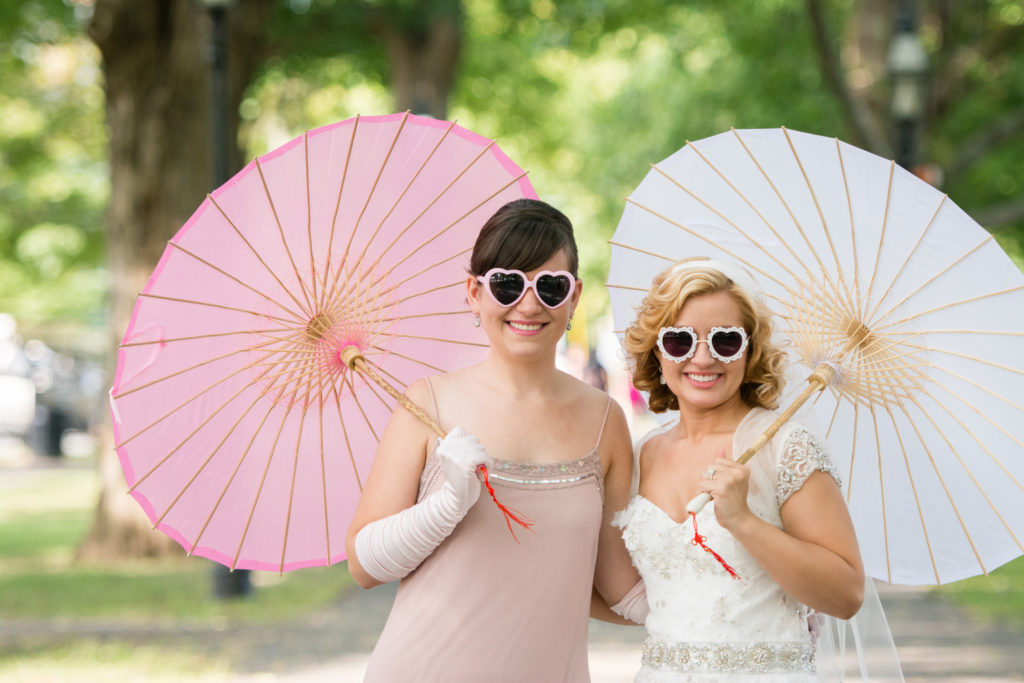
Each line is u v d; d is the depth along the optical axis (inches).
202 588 569.0
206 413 185.8
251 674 385.7
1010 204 929.5
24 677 378.0
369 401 192.1
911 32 687.1
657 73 1191.6
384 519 167.9
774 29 929.5
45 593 552.7
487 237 171.5
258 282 185.2
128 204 660.1
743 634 163.0
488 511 167.3
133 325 182.5
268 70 847.7
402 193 188.9
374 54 877.2
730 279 167.9
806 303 182.1
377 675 167.9
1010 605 519.8
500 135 1163.9
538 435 171.8
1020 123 813.2
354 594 564.1
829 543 161.0
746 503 157.8
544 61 1149.7
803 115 914.1
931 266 176.2
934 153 909.8
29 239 1227.9
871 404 180.4
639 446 181.6
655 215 193.0
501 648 165.5
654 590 170.4
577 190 1400.1
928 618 491.8
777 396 171.6
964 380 176.2
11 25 823.7
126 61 656.4
